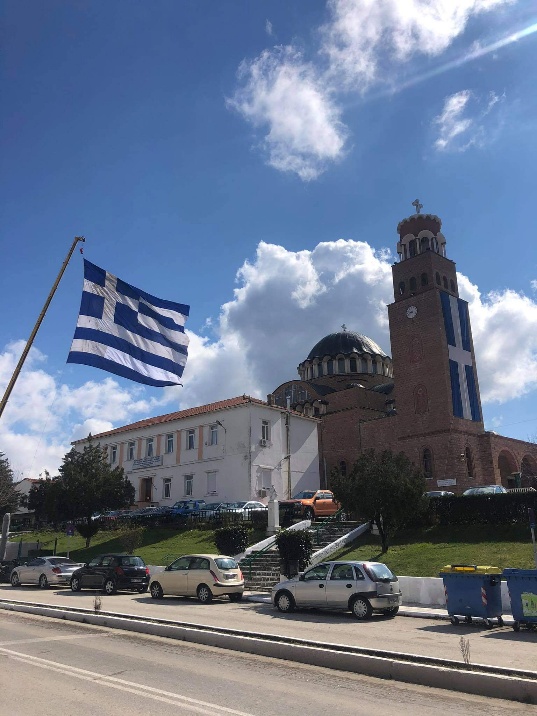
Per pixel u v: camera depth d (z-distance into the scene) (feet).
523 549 69.31
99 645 37.88
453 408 159.53
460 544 76.28
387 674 29.71
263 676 29.63
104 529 130.72
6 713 22.45
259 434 135.54
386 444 170.71
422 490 80.43
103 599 66.69
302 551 69.92
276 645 34.73
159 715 22.38
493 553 69.41
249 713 22.94
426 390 164.04
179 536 110.22
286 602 55.16
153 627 42.73
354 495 79.77
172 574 65.87
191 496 140.67
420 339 168.86
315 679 29.17
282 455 140.15
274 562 80.02
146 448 157.38
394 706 24.36
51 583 83.66
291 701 24.86
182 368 51.21
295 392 206.39
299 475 143.43
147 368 48.32
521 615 43.42
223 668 31.37
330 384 209.77
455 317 172.14
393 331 175.83
